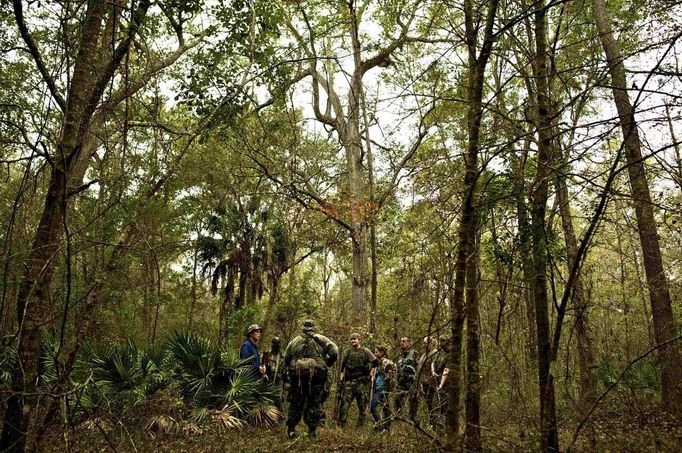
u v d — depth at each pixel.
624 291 13.12
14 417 4.34
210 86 9.98
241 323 20.84
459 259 4.16
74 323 8.62
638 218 9.47
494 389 7.61
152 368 8.75
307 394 7.83
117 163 10.62
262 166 17.47
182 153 12.61
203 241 25.41
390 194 15.36
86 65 4.95
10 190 8.94
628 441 5.19
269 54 10.16
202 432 7.89
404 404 5.31
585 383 7.89
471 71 4.65
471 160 4.33
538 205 5.12
